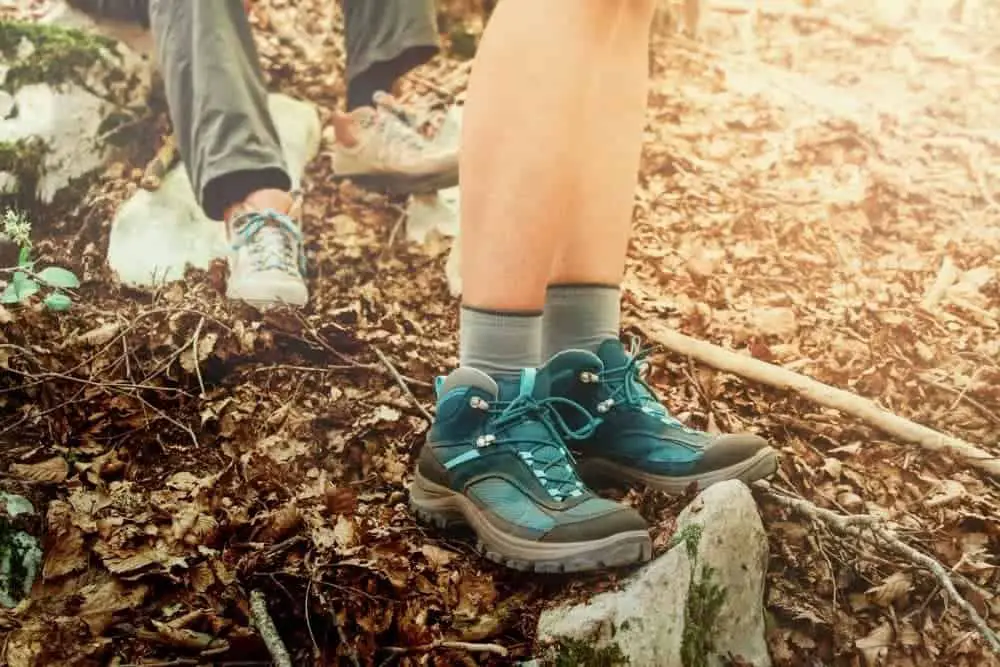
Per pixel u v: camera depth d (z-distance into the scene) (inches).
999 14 154.9
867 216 112.3
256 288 81.5
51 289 81.8
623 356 67.3
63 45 96.0
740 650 60.2
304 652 57.6
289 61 118.6
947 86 138.3
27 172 90.7
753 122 126.1
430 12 98.7
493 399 62.7
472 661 58.0
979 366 90.4
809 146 122.6
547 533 58.7
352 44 100.1
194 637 56.3
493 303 61.8
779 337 92.0
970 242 108.5
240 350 79.3
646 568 59.4
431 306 91.4
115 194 94.0
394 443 73.9
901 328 94.3
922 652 63.0
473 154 61.0
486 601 61.4
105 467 66.5
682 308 93.4
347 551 62.2
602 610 58.0
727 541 60.7
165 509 63.6
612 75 64.0
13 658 54.1
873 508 73.0
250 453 70.2
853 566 66.6
